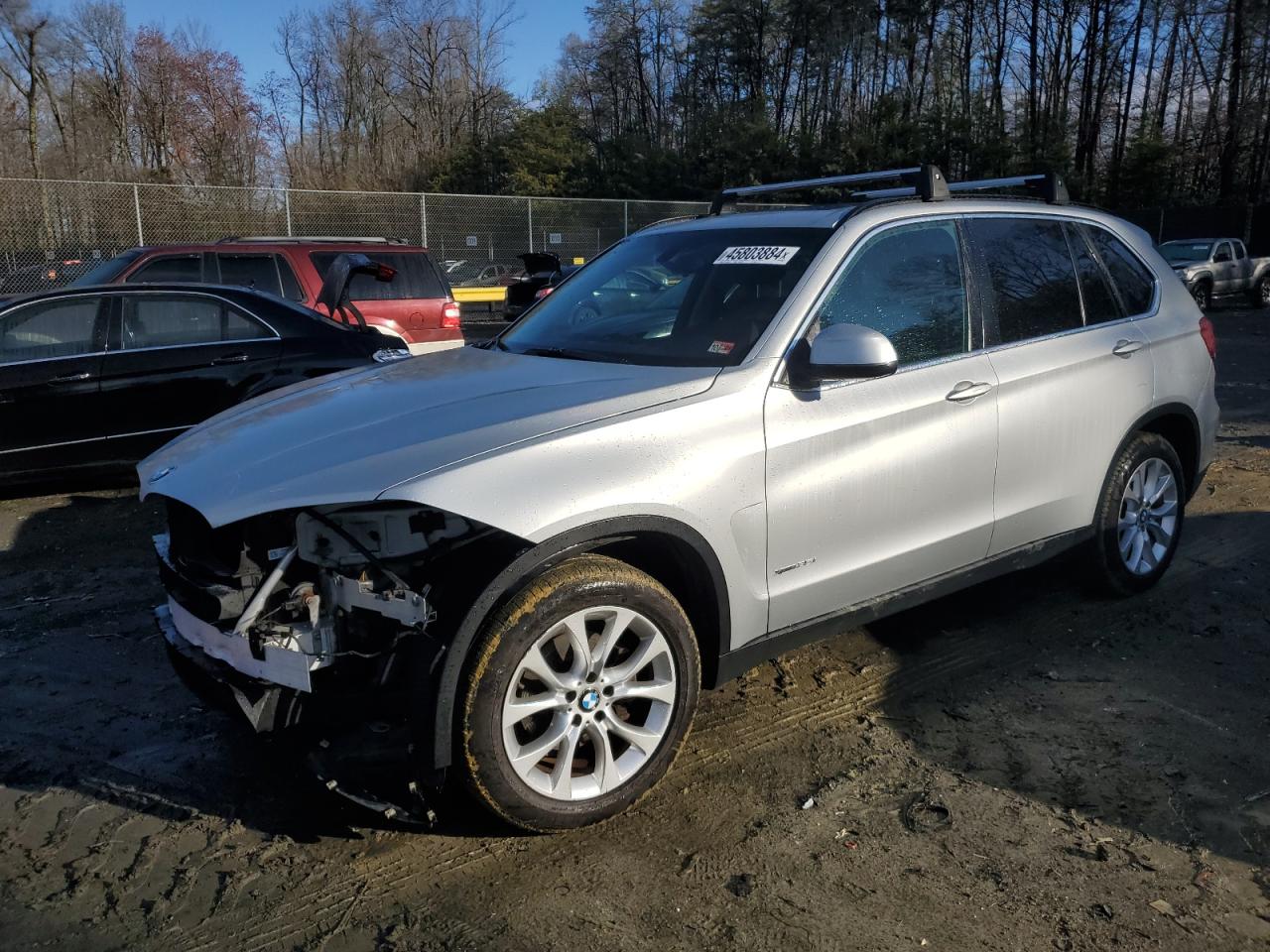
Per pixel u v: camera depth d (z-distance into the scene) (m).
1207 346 4.88
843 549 3.41
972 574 3.91
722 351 3.33
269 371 7.11
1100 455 4.30
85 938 2.52
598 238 23.42
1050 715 3.66
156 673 4.11
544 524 2.69
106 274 9.24
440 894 2.68
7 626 4.61
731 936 2.51
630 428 2.93
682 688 3.05
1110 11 43.84
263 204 18.81
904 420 3.49
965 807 3.07
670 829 2.97
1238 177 41.78
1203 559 5.30
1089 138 44.72
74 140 44.22
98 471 6.73
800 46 53.59
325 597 2.78
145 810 3.10
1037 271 4.19
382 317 9.92
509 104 53.00
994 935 2.50
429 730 2.64
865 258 3.60
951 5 49.44
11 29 42.09
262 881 2.74
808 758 3.38
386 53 53.47
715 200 4.69
